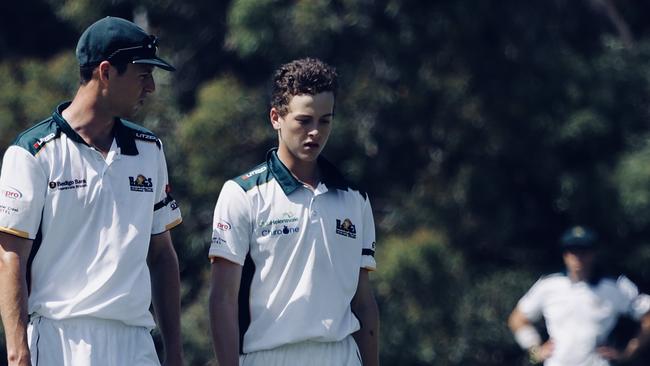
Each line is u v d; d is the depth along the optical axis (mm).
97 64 17562
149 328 18250
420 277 48031
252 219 18906
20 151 17406
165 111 48531
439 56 49938
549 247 54656
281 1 47656
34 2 54438
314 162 19422
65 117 17828
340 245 19234
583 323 34844
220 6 51344
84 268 17547
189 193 47250
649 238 53688
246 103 47969
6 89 47406
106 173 17750
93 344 17516
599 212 52781
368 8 48375
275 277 18938
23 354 16953
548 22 51688
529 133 51844
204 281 46625
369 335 19891
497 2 49500
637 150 53156
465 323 49438
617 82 53594
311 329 18891
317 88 18688
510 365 51406
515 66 51000
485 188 51844
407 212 51094
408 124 50875
